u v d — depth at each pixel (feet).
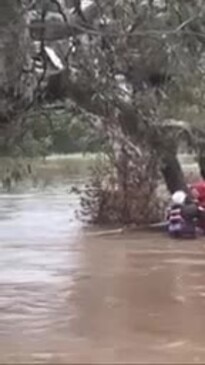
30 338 29.17
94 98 42.70
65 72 39.96
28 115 41.16
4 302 35.50
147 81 44.78
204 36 34.35
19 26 29.48
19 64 31.42
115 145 62.18
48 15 35.40
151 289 38.70
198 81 40.14
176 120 57.93
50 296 36.94
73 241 57.00
